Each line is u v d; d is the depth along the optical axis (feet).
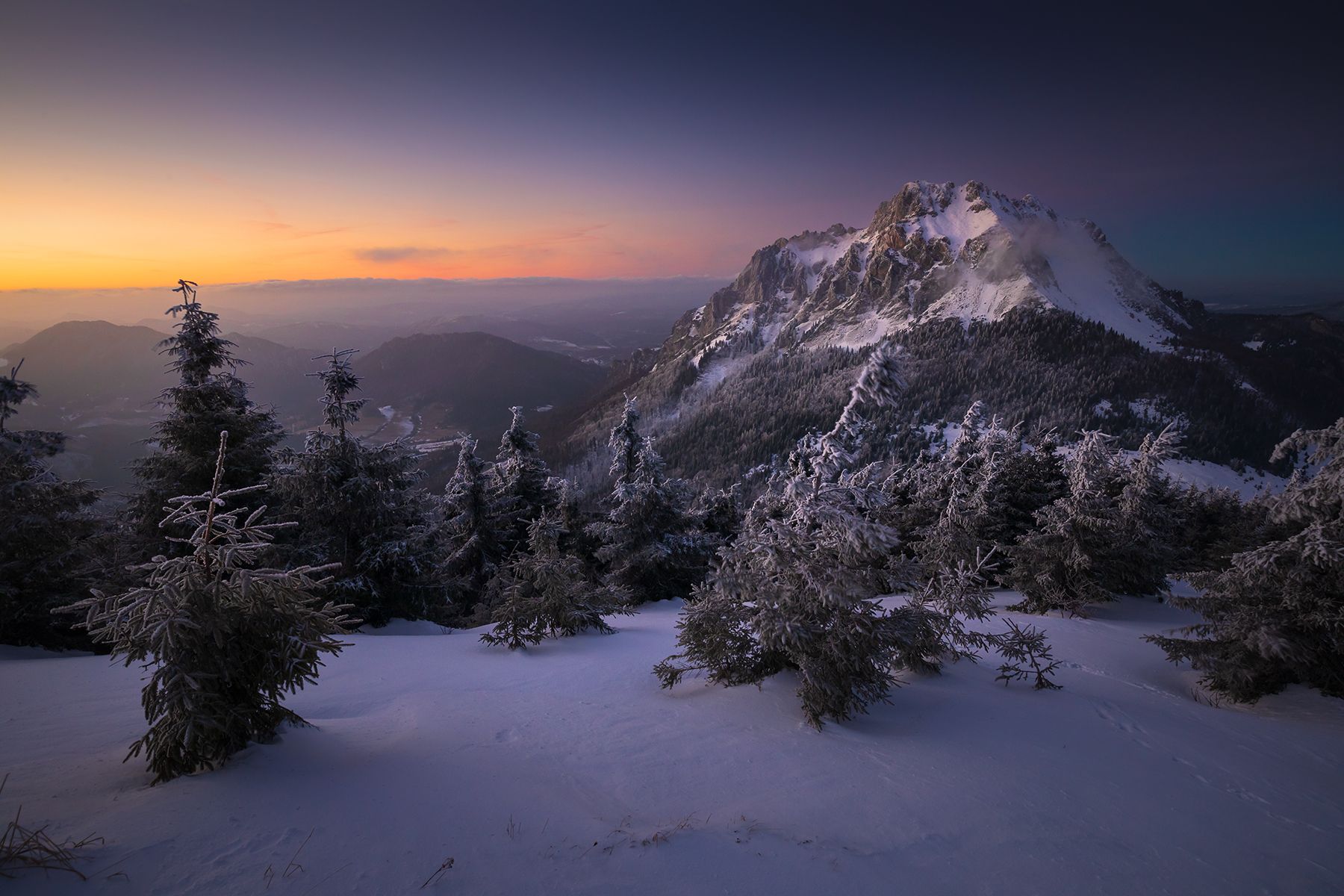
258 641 17.76
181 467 54.24
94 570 46.16
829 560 24.94
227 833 12.16
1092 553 58.18
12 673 31.48
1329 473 35.42
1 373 44.14
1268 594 37.09
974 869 13.98
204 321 55.52
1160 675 42.52
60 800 13.75
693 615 28.58
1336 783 24.63
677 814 15.81
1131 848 16.29
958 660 36.52
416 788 15.61
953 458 82.12
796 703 26.14
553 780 17.74
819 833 15.01
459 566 87.51
